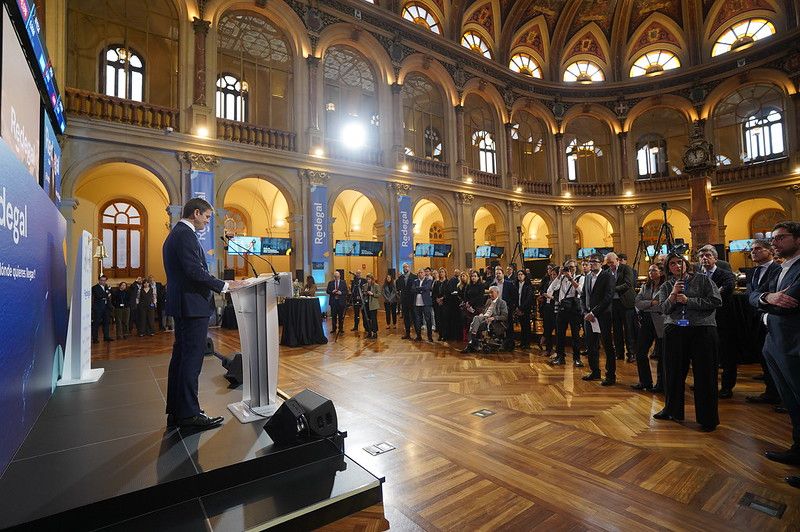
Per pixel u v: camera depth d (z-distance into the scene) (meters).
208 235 10.87
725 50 18.31
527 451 3.03
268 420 3.01
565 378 5.20
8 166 2.36
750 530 2.06
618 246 19.77
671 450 3.02
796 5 16.19
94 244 11.20
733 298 5.92
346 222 18.86
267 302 3.36
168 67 11.94
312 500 2.18
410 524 2.15
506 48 18.88
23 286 2.66
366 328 8.95
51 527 1.84
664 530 2.07
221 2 11.48
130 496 2.03
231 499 2.20
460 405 4.12
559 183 19.69
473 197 16.97
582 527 2.11
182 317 2.90
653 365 5.94
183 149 10.62
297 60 12.76
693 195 13.73
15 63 3.79
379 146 14.66
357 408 4.03
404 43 15.22
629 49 20.22
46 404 3.51
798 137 16.03
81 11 10.11
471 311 7.71
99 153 9.65
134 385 4.23
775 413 3.77
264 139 12.12
